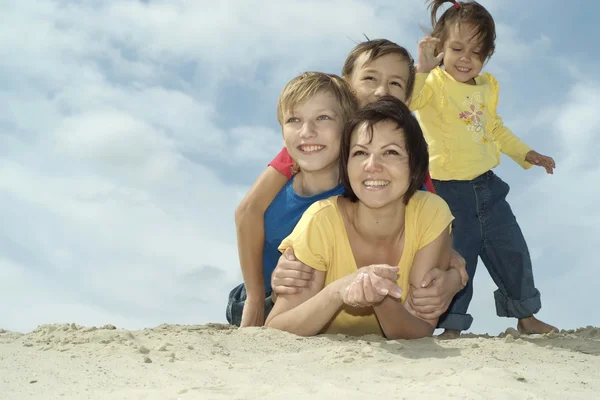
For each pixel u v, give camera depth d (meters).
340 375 2.54
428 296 3.47
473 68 5.35
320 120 3.88
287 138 3.95
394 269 2.96
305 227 3.51
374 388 2.32
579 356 3.02
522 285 4.97
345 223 3.50
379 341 3.26
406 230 3.50
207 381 2.42
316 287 3.54
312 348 3.08
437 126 5.25
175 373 2.54
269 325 3.57
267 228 4.24
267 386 2.32
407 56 4.53
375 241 3.50
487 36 5.31
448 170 5.07
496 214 5.00
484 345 3.13
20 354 2.91
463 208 4.96
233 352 2.99
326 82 3.94
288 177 4.21
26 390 2.33
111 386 2.37
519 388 2.33
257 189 4.23
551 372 2.65
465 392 2.22
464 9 5.36
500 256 4.98
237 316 4.76
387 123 3.31
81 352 2.94
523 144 5.71
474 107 5.27
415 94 5.06
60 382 2.44
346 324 3.75
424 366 2.69
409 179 3.38
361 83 4.44
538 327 5.00
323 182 4.05
